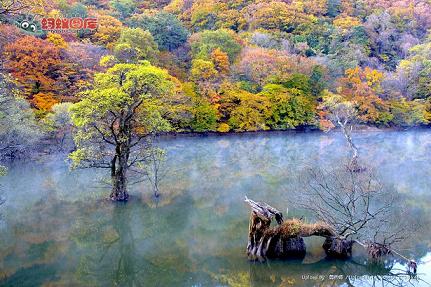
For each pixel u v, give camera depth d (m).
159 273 14.12
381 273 13.37
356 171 24.50
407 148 44.09
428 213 19.53
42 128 34.97
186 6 87.38
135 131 24.73
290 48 72.56
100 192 25.14
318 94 61.25
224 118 57.06
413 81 64.56
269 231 14.18
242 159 37.88
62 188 26.33
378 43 78.75
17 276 13.91
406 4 87.44
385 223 16.12
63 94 43.31
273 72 60.53
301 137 53.75
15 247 16.66
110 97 19.78
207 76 57.28
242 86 59.31
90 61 46.44
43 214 21.05
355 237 15.10
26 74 41.78
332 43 75.06
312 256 14.46
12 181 28.27
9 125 29.17
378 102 59.84
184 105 47.91
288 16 82.19
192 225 19.09
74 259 15.52
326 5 88.94
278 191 24.95
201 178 29.30
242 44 69.44
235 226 18.78
